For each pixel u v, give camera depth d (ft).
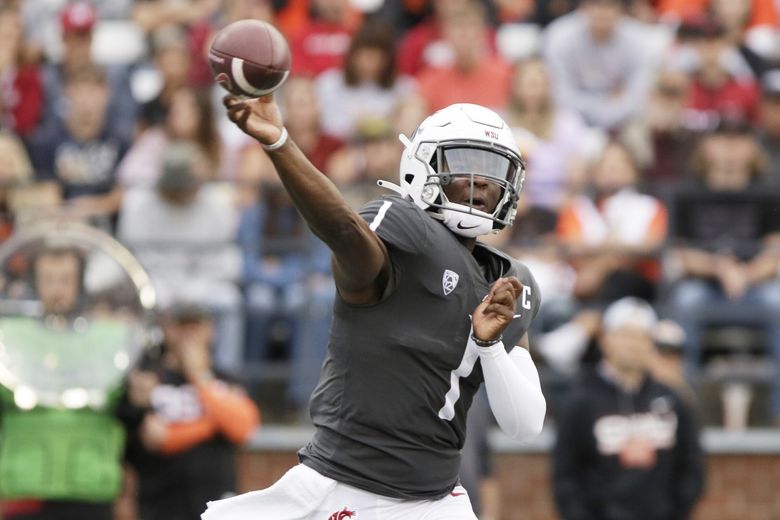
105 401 90.99
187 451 95.25
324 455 52.70
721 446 113.29
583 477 101.45
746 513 113.39
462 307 51.75
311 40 132.16
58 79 126.82
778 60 131.75
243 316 113.50
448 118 52.90
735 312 113.60
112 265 91.35
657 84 124.26
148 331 91.50
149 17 140.26
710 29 126.93
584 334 113.09
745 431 115.34
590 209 115.75
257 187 113.80
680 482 101.50
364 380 51.70
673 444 101.24
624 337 100.83
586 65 127.13
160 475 95.14
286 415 116.98
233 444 96.84
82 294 90.89
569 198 116.26
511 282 51.13
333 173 118.11
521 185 53.93
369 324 51.26
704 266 114.21
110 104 123.13
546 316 113.91
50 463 89.81
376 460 52.16
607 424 100.78
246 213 115.03
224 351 111.14
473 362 52.42
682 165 122.93
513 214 53.98
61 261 90.48
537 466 113.70
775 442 112.98
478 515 94.94
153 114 126.00
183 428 95.09
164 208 112.47
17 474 89.51
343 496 52.47
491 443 112.78
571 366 113.19
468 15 124.88
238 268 113.19
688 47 128.47
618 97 126.62
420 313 51.21
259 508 53.83
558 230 115.65
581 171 118.73
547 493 113.29
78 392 90.48
